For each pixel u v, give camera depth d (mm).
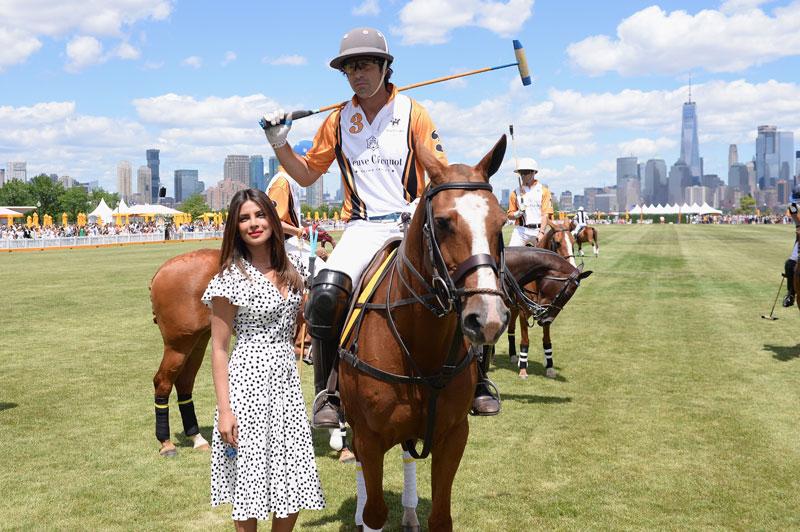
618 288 17031
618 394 7504
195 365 5949
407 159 3949
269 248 3387
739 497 4746
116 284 18984
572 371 8648
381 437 3480
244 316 3266
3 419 6738
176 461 5605
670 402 7141
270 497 3217
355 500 4883
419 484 5133
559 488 4949
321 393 3885
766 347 9906
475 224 2760
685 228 67000
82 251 37219
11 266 25484
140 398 7547
